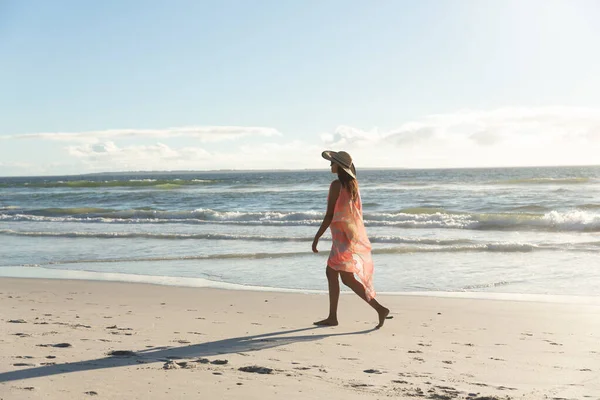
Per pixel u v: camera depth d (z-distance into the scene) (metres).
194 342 5.29
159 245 15.59
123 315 7.00
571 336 5.77
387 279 10.18
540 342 5.46
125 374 3.94
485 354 4.90
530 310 7.35
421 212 24.64
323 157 6.18
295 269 11.31
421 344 5.33
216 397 3.42
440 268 11.23
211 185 65.44
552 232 17.47
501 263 11.70
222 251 14.16
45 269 11.84
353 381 3.89
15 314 7.00
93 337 5.43
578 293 8.65
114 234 17.83
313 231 18.44
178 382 3.75
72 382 3.70
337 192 6.16
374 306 6.25
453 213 24.25
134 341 5.27
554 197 31.92
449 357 4.77
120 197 42.22
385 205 29.62
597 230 17.59
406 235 17.03
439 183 57.66
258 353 4.83
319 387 3.71
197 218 25.16
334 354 4.84
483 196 33.88
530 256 12.58
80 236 18.05
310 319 6.79
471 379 4.01
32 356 4.50
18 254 14.18
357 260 6.23
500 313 7.16
